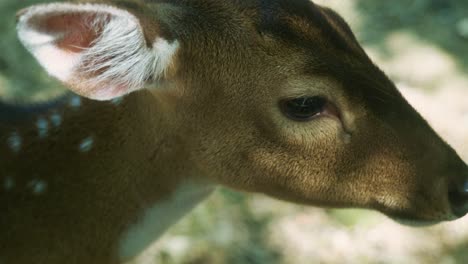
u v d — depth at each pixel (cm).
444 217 112
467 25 207
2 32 164
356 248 156
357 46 112
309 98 109
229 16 109
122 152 112
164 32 106
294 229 156
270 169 112
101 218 113
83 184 112
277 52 109
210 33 109
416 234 159
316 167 111
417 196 112
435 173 111
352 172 111
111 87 105
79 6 100
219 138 111
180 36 108
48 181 112
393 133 110
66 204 112
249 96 110
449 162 112
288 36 109
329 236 156
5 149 113
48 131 112
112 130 112
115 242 114
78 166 112
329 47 109
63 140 112
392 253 157
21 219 112
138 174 113
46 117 113
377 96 110
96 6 100
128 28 103
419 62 195
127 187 113
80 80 103
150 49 105
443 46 201
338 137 110
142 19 104
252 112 110
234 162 112
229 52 109
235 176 112
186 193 114
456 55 199
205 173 113
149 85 107
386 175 111
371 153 111
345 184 112
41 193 112
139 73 106
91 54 103
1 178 112
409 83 189
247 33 109
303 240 155
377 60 193
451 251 159
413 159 111
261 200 157
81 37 102
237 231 152
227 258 150
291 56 109
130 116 111
